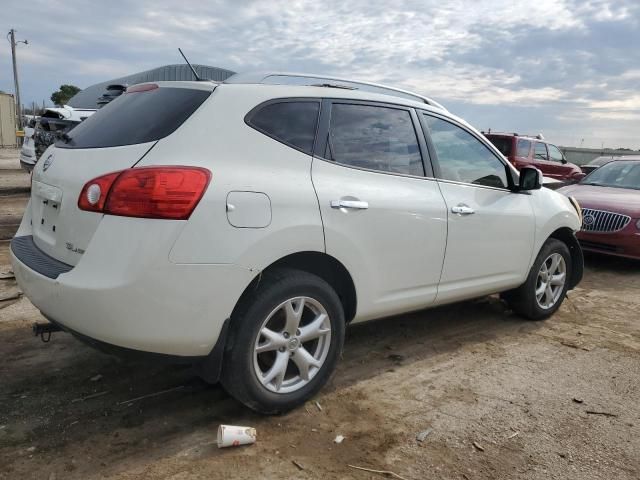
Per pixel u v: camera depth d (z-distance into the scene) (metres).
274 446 2.81
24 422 2.92
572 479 2.68
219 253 2.64
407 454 2.80
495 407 3.35
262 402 2.96
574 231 5.23
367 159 3.47
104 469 2.56
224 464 2.64
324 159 3.23
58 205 2.91
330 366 3.25
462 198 4.00
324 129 3.27
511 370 3.91
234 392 2.89
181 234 2.54
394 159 3.64
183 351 2.67
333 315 3.19
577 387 3.68
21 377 3.42
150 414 3.06
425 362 3.99
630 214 7.38
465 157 4.20
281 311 3.01
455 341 4.45
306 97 3.25
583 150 27.70
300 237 2.94
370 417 3.15
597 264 7.95
